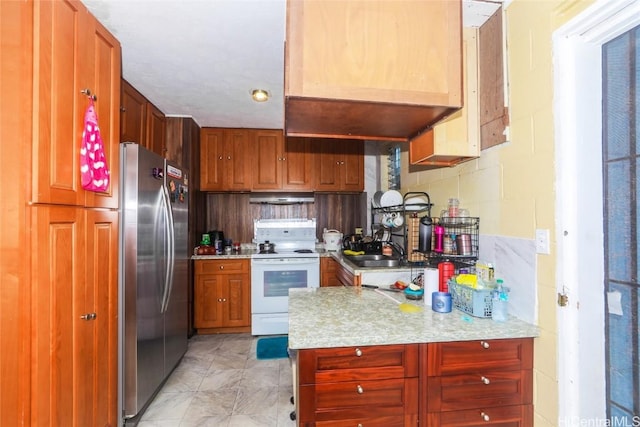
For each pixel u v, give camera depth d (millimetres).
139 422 1841
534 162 1266
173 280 2334
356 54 1138
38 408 1080
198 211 3359
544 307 1218
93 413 1417
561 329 1140
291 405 2010
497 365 1228
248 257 3207
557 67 1156
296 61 1104
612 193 1035
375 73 1148
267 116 3053
